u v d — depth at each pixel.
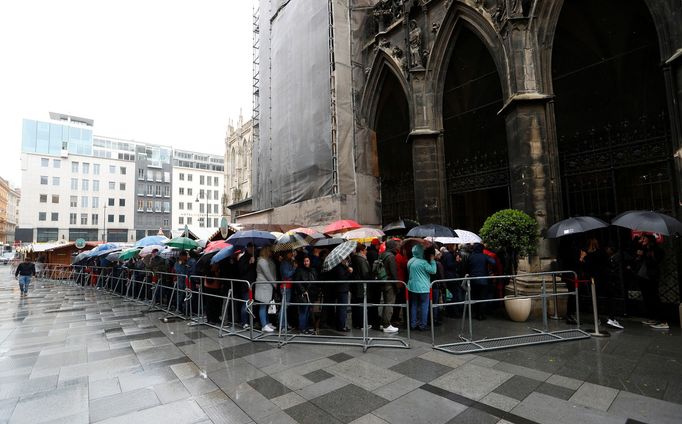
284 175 15.71
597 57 12.23
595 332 6.05
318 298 6.61
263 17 19.02
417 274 6.65
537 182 8.07
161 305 10.25
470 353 5.28
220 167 86.94
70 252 27.62
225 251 7.10
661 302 6.88
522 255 7.27
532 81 8.38
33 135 63.28
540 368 4.59
